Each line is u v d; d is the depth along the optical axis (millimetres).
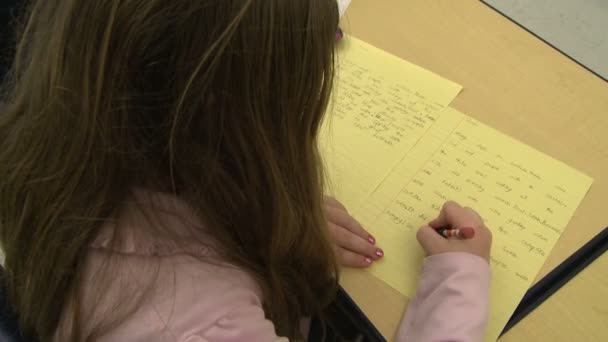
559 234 606
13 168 442
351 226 604
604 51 1529
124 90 386
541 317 547
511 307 547
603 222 619
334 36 448
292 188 494
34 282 441
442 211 601
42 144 421
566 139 700
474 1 873
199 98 392
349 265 584
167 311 420
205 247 454
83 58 378
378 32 833
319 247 556
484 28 834
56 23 388
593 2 1644
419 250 594
